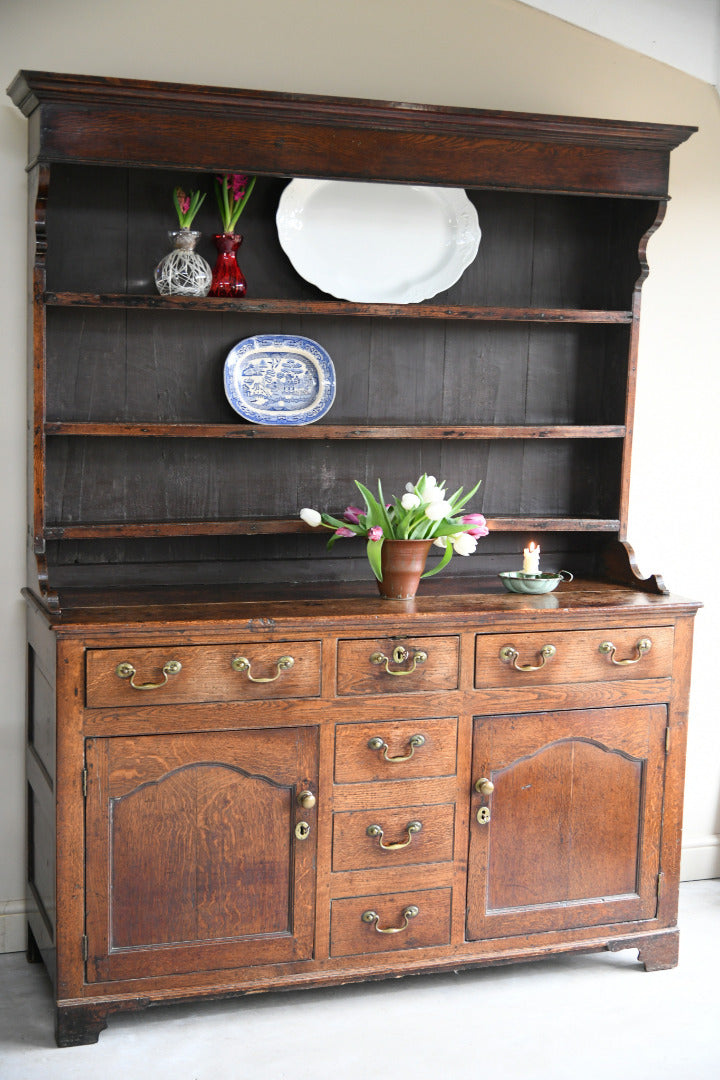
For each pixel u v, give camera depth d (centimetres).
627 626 289
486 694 278
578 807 289
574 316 300
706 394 348
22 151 284
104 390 291
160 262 279
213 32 294
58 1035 256
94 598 279
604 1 285
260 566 307
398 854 275
